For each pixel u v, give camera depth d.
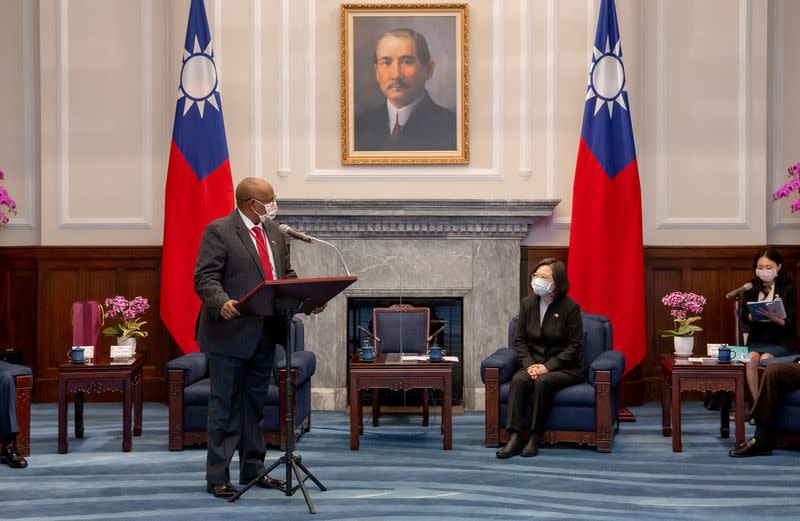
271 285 4.04
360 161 7.25
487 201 6.99
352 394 5.68
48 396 7.41
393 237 7.15
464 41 7.23
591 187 6.95
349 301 7.27
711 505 4.38
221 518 4.17
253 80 7.28
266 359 4.65
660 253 7.31
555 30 7.26
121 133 7.40
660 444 5.80
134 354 6.17
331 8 7.29
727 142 7.33
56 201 7.40
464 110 7.24
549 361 5.70
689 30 7.33
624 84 6.99
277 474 5.03
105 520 4.18
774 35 7.44
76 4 7.39
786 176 7.41
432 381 5.66
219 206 7.03
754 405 5.48
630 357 6.87
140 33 7.40
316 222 7.08
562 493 4.61
